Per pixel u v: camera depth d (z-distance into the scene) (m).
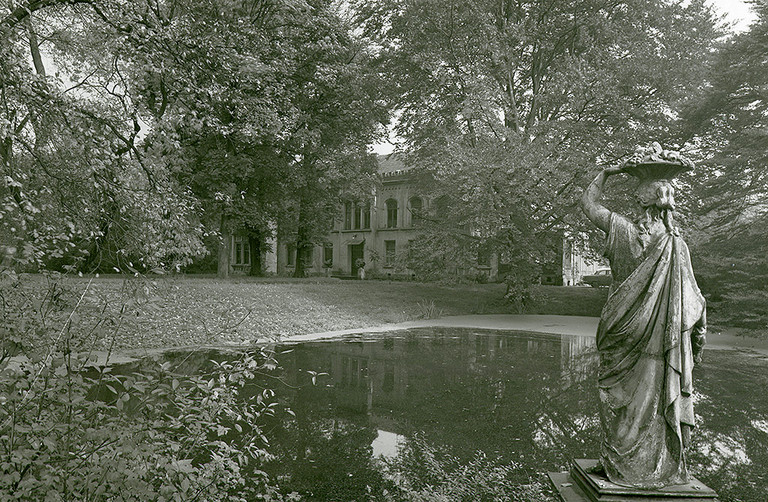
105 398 6.52
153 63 8.37
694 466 5.66
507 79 25.36
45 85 6.72
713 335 18.80
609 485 3.72
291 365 11.38
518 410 7.84
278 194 29.41
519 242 23.42
